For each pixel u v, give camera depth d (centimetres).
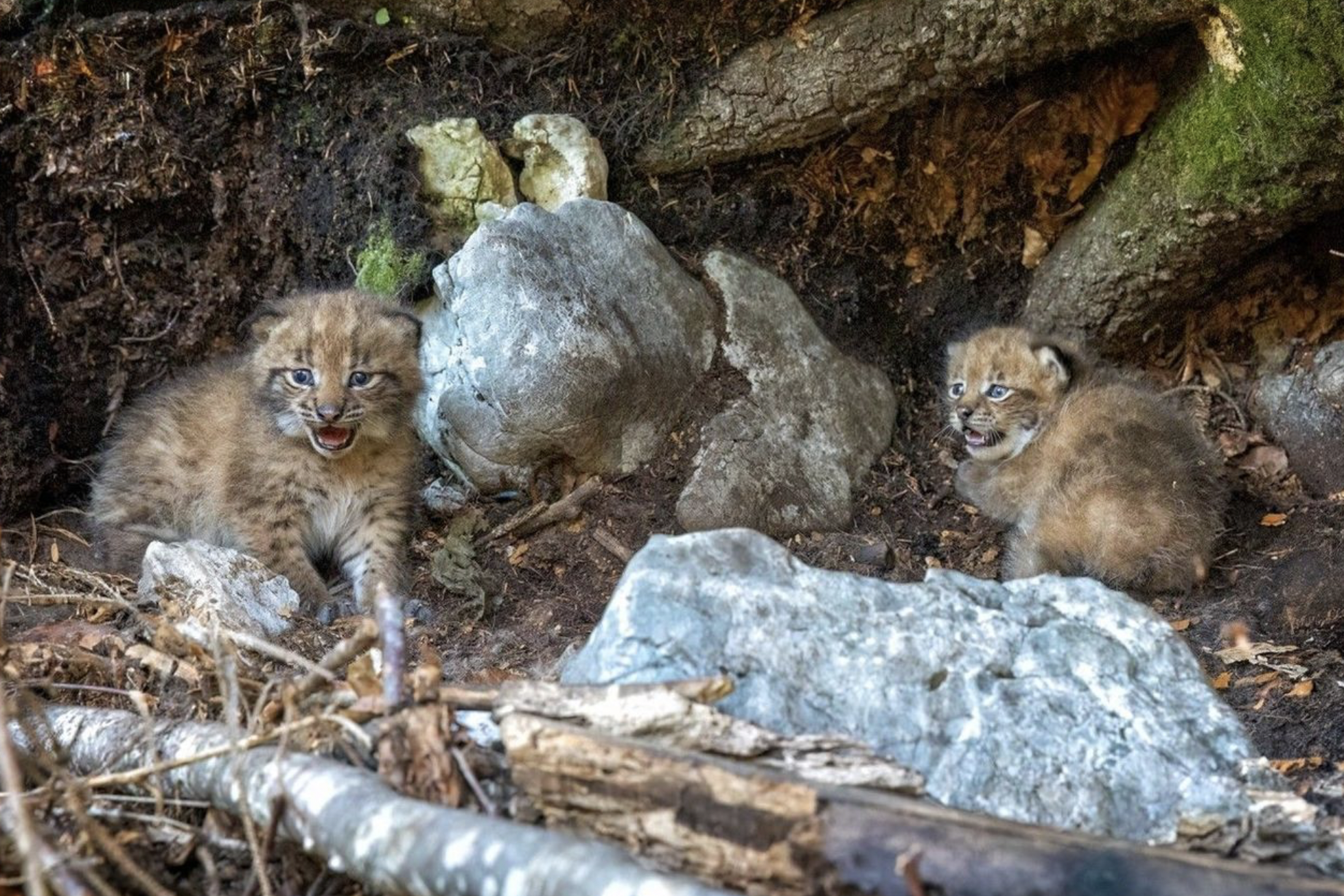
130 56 664
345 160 696
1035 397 685
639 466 666
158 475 653
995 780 365
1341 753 474
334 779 331
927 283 776
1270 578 617
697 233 741
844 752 347
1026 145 744
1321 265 733
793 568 406
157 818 359
